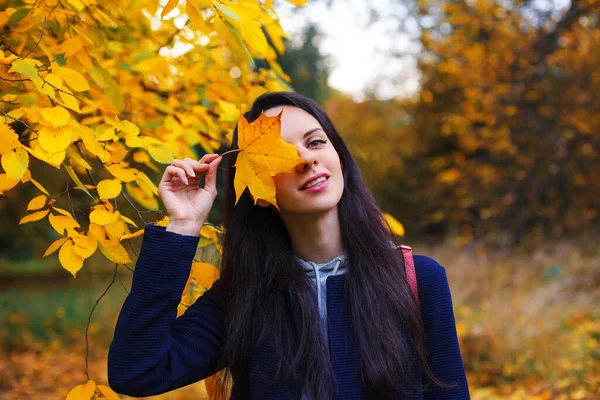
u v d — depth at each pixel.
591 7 7.14
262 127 1.10
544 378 3.95
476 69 8.16
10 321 7.86
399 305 1.27
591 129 8.05
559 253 7.11
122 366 1.17
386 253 1.36
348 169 1.46
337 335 1.27
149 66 1.68
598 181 8.53
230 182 1.51
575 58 7.86
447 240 8.52
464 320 4.83
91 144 1.15
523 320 4.55
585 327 4.74
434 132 11.38
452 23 8.18
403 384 1.23
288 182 1.26
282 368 1.26
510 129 8.59
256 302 1.33
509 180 8.99
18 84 1.46
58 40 1.53
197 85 1.84
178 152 1.75
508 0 7.79
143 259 1.20
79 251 1.15
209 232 1.58
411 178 12.25
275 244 1.39
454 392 1.28
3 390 5.08
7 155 1.04
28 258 14.59
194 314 1.34
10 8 1.45
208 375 1.33
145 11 1.81
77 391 1.25
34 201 1.16
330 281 1.32
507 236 8.05
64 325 7.52
